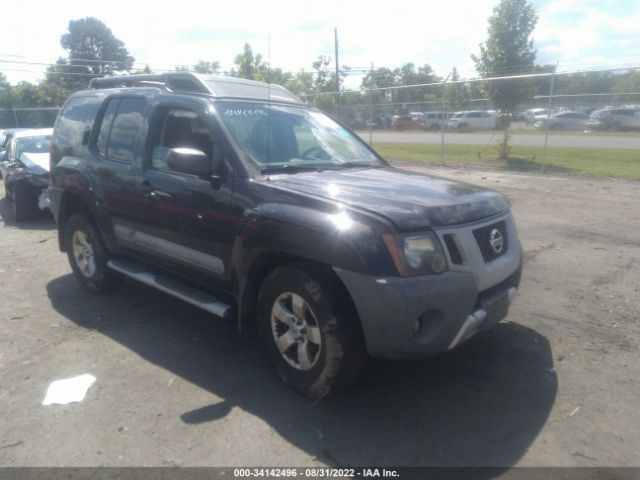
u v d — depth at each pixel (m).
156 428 3.29
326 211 3.33
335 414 3.41
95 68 58.69
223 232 3.89
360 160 4.81
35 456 3.04
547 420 3.33
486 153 19.69
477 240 3.46
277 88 5.28
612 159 17.19
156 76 5.09
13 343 4.52
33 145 10.62
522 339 4.43
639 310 4.99
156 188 4.42
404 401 3.55
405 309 3.05
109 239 5.14
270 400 3.58
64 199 5.68
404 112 23.94
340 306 3.28
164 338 4.58
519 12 16.34
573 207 9.68
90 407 3.53
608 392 3.63
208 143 4.19
